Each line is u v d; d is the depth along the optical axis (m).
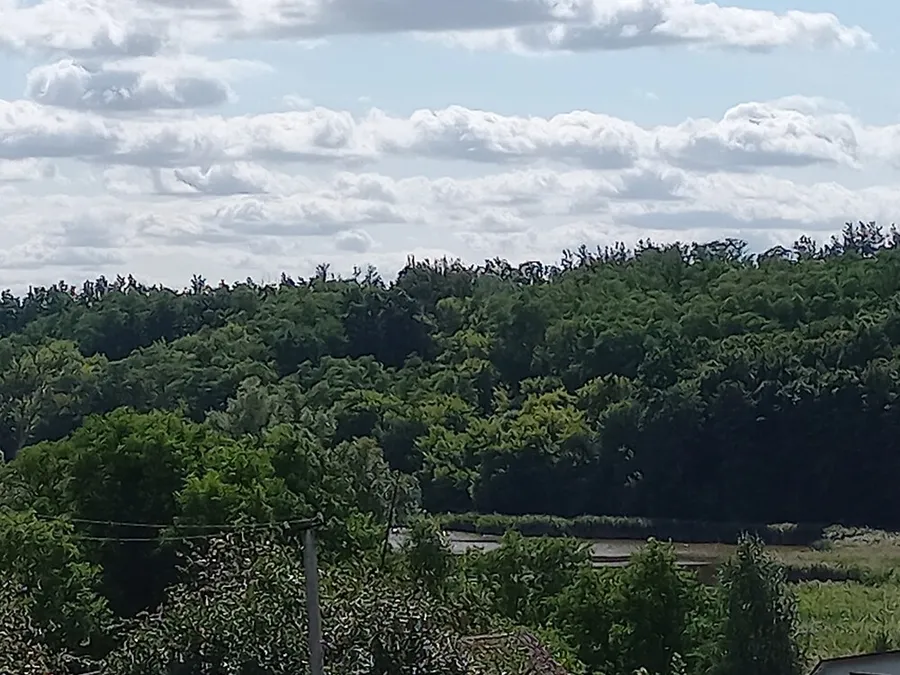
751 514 82.38
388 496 56.69
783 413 82.56
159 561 38.22
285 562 18.77
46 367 102.88
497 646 21.34
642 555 43.78
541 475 87.75
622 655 42.94
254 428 82.00
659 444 85.06
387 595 18.16
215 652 17.59
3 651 19.09
